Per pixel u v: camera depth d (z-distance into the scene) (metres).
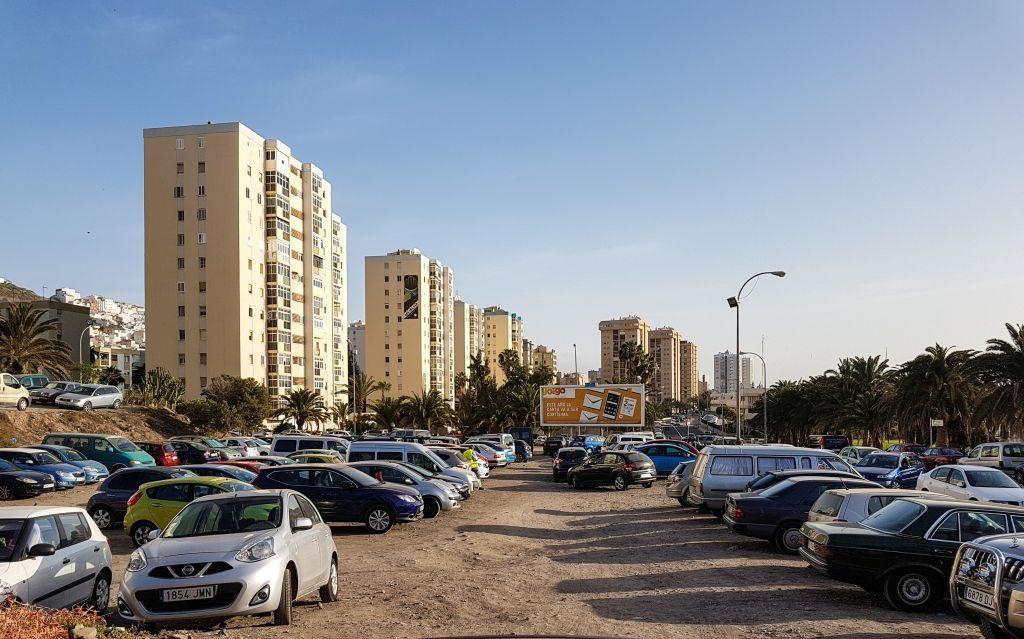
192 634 8.86
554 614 10.21
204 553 8.82
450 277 145.00
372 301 122.94
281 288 79.31
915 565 10.36
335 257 96.50
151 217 74.81
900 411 51.06
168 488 16.48
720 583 12.43
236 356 73.00
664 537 18.22
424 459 27.06
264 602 8.76
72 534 10.02
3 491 24.67
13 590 8.37
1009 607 7.60
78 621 7.20
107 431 48.19
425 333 124.44
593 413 67.81
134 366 123.62
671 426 131.50
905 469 31.33
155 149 75.06
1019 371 40.75
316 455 28.83
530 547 17.11
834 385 70.44
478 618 10.04
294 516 10.20
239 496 10.26
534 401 94.12
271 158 79.06
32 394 49.09
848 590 11.84
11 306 62.62
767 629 9.30
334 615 10.16
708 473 21.14
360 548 16.81
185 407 62.72
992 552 8.07
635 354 116.44
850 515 12.49
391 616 10.12
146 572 8.64
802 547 11.92
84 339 96.88
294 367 82.25
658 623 9.68
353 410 94.69
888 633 9.08
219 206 73.94
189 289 73.88
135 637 7.67
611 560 15.02
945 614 10.20
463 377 137.75
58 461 28.17
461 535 18.69
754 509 15.98
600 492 30.84
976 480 20.84
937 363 48.03
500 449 50.69
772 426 100.38
